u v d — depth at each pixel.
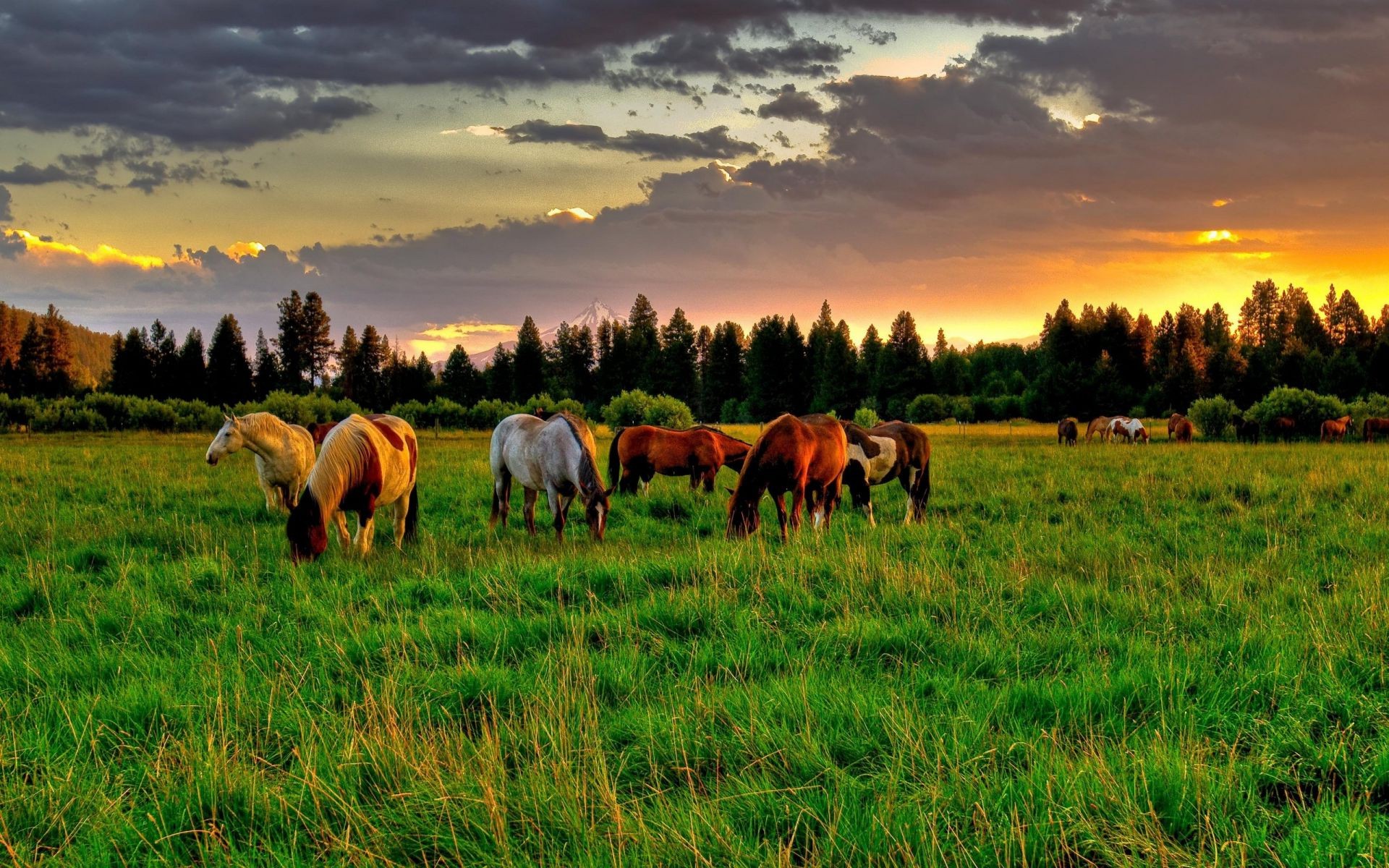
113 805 3.81
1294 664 5.37
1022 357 118.69
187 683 5.32
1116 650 6.01
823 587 7.52
